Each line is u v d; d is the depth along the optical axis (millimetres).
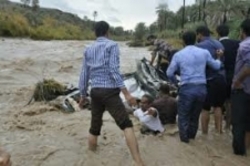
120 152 6574
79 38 73125
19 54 24375
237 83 6492
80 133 7453
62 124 7996
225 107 8477
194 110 7152
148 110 7570
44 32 59562
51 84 10102
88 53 5996
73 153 6496
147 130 7586
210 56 7086
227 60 7680
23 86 12172
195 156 6586
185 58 7016
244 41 6430
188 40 7164
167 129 7777
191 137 7305
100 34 6031
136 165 5668
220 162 6402
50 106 9180
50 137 7223
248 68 6254
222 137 7605
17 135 7316
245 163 6426
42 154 6418
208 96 7457
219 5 40781
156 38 11508
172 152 6684
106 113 8805
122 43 58750
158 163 6242
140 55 28172
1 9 64562
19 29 53469
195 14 62406
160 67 11039
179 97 7129
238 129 6652
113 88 5809
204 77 7035
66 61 20594
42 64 18766
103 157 6367
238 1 37250
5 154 3043
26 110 8898
